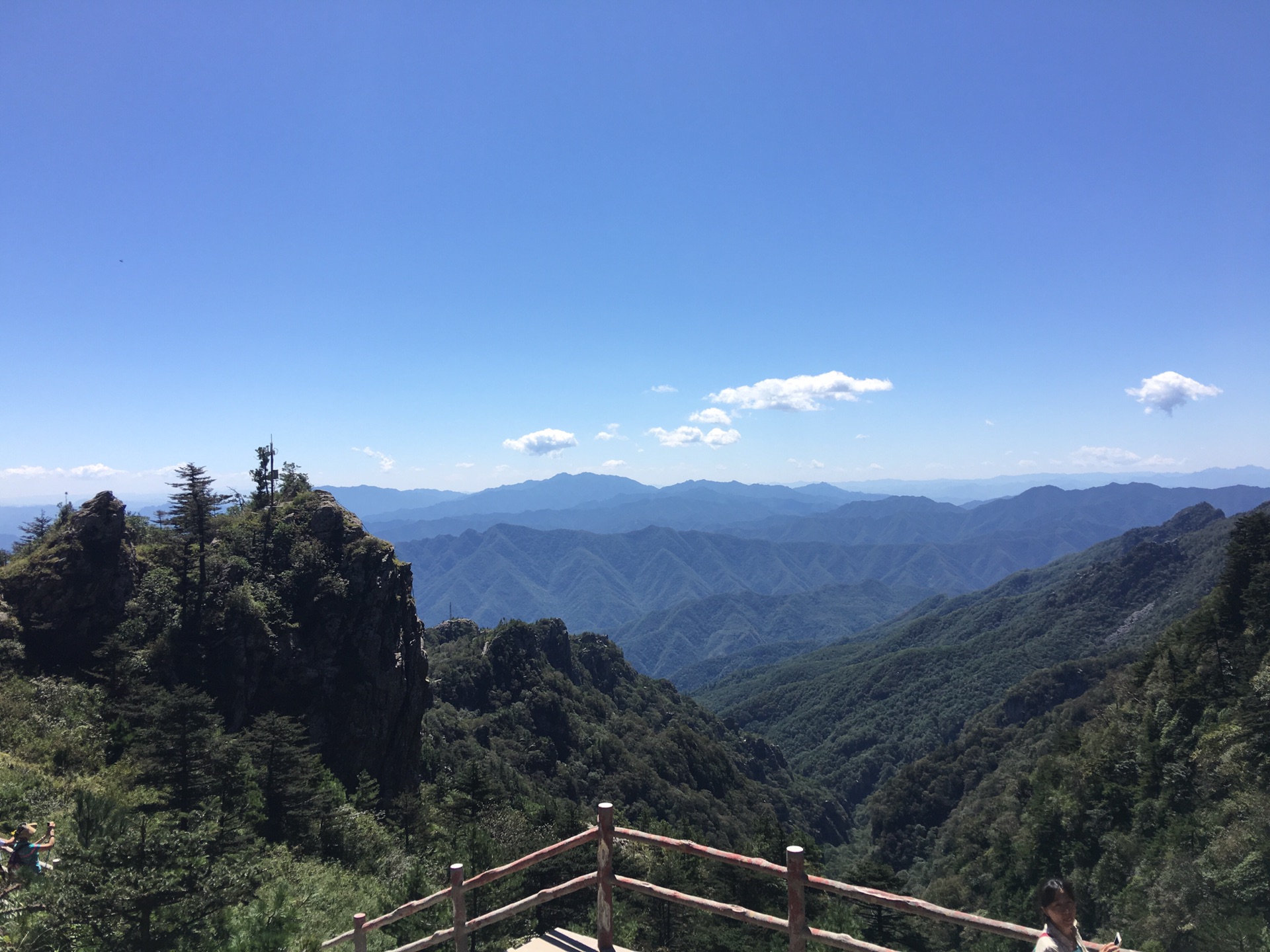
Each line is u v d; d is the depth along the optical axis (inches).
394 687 2020.2
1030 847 3157.0
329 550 2098.9
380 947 551.8
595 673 7677.2
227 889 438.3
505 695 5546.3
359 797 1612.9
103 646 1603.1
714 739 7475.4
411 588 2224.4
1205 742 2449.6
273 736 1262.3
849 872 1397.6
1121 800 2778.1
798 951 255.0
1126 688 3951.8
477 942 725.9
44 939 374.6
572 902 1154.7
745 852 1836.9
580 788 4827.8
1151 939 1578.5
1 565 1849.2
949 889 3577.8
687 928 1146.0
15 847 436.8
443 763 3821.4
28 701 1283.2
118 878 394.3
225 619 1823.3
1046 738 5457.7
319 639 1940.2
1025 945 1331.2
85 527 1708.9
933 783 6171.3
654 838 299.6
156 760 1058.1
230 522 2203.5
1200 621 3400.6
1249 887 1413.6
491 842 1146.0
